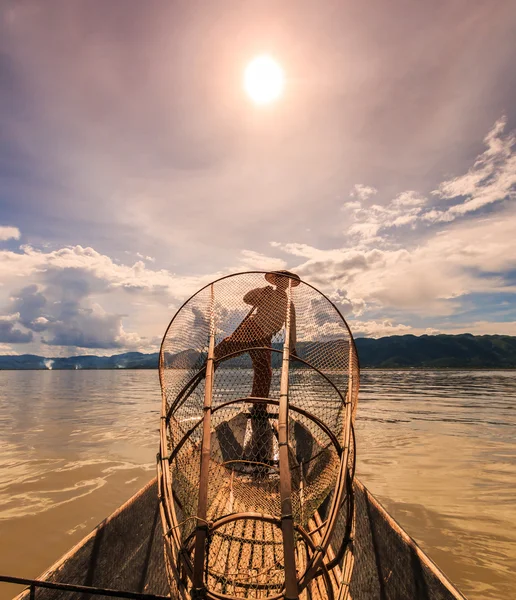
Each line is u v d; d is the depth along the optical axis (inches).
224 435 163.3
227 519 75.9
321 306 143.1
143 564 112.6
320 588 97.8
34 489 238.7
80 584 87.1
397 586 91.7
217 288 148.7
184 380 130.0
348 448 104.3
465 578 144.9
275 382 153.0
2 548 167.9
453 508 211.3
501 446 359.9
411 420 522.3
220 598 70.9
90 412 607.2
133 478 259.6
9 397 930.7
